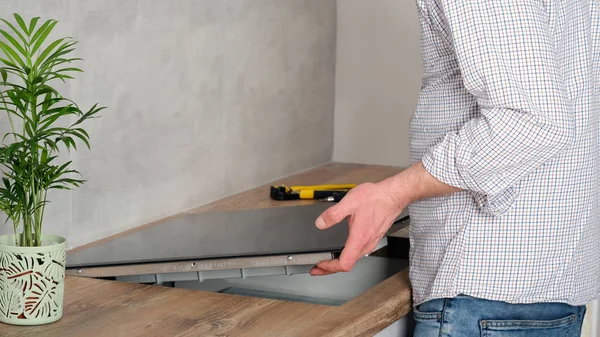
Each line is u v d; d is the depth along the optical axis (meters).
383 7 2.50
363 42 2.55
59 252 1.12
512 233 1.16
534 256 1.17
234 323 1.12
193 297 1.24
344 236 1.42
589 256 1.23
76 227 1.53
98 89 1.56
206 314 1.16
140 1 1.66
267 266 1.32
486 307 1.18
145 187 1.73
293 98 2.35
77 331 1.08
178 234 1.53
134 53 1.66
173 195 1.83
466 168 1.10
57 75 1.17
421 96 1.28
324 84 2.54
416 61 2.47
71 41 1.48
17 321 1.10
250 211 1.75
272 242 1.40
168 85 1.78
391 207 1.21
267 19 2.18
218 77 1.98
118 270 1.33
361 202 1.21
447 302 1.20
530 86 1.05
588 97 1.18
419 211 1.27
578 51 1.18
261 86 2.18
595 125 1.22
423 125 1.27
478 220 1.17
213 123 1.97
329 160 2.62
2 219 1.36
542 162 1.09
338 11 2.57
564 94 1.07
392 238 1.66
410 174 1.18
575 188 1.18
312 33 2.43
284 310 1.18
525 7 1.07
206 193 1.96
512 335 1.19
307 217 1.65
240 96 2.08
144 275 1.37
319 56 2.49
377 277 1.67
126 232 1.66
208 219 1.67
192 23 1.85
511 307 1.18
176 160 1.83
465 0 1.08
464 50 1.09
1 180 1.32
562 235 1.18
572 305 1.23
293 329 1.09
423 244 1.27
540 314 1.20
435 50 1.22
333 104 2.61
